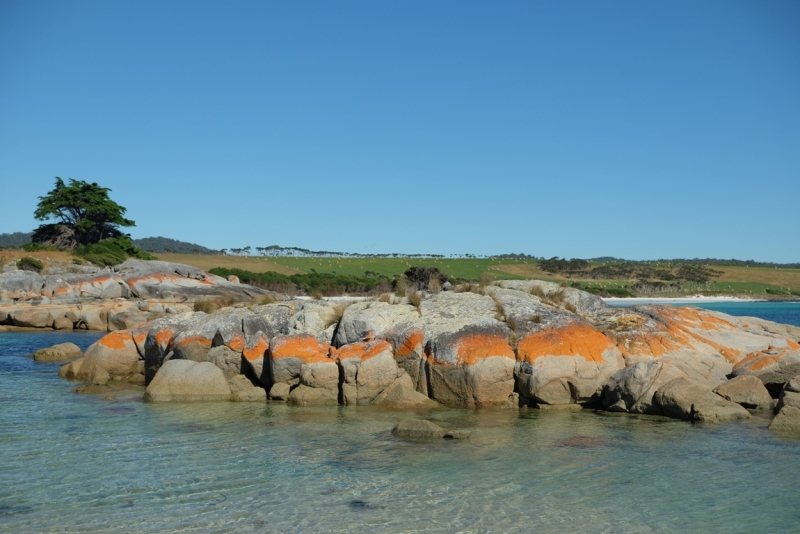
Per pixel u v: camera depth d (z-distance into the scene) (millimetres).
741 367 19266
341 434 15617
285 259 134125
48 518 10414
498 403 18781
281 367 19812
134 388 22250
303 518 10430
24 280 52531
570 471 12750
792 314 72125
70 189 87188
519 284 24656
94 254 74000
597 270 141500
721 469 12859
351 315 21453
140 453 13953
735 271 154500
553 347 18703
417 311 21438
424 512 10680
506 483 12055
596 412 18141
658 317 22094
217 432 15805
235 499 11242
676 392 17297
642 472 12688
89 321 47188
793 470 12789
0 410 18328
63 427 16281
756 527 10180
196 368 20359
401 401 18641
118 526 10117
